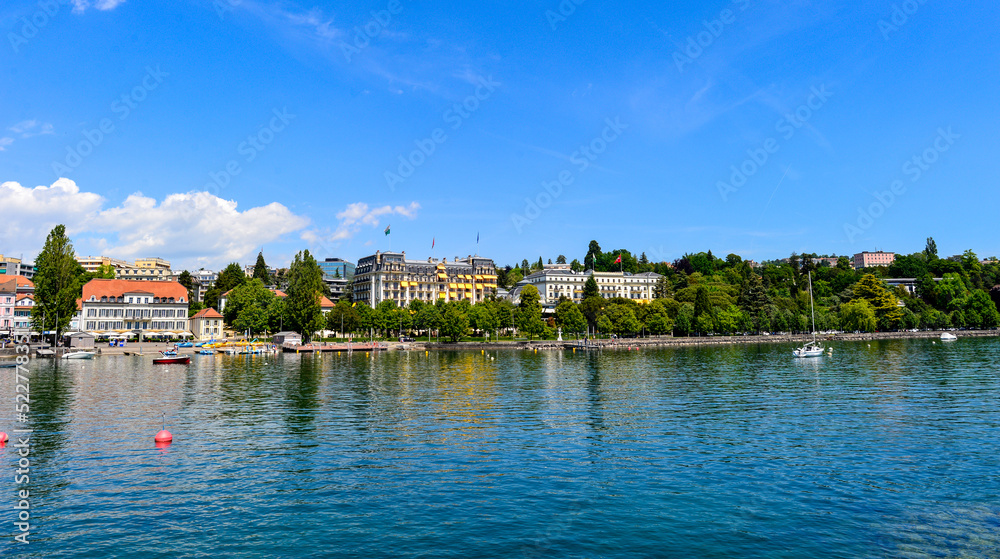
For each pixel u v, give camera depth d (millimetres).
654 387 74312
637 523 26625
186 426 48656
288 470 35188
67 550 24094
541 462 36812
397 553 23703
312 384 79812
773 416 51969
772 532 25547
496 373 95938
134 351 147875
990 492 30266
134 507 28953
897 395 63938
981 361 107062
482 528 26141
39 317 139375
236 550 24062
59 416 53156
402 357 141875
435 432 46062
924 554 23266
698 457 37688
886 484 31750
